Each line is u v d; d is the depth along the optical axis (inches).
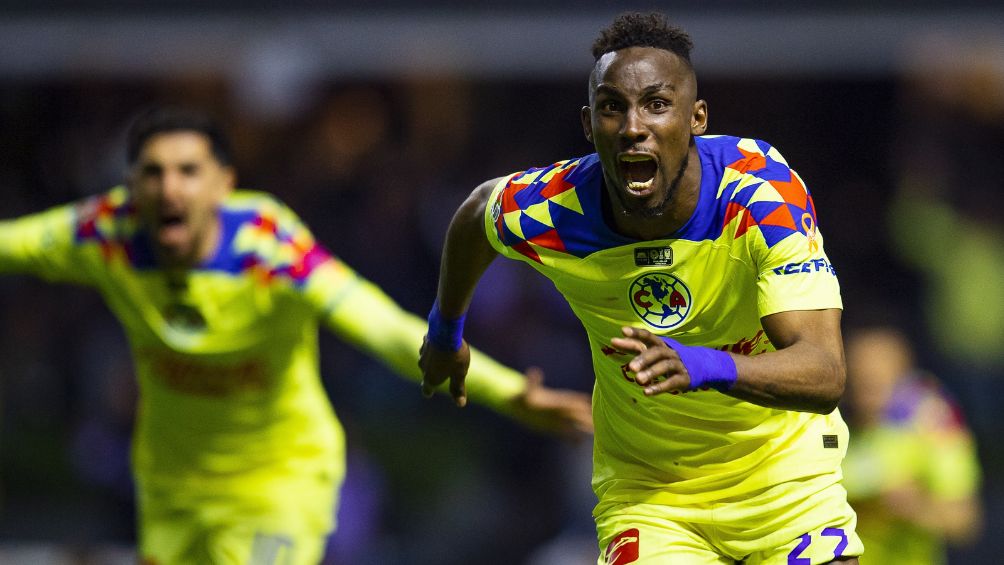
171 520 837.8
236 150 1540.4
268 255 790.5
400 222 1514.5
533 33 1401.3
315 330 837.2
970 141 1557.6
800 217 540.1
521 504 1397.6
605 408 620.7
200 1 1414.9
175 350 807.1
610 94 528.1
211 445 823.7
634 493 616.7
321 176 1544.0
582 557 1326.3
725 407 583.2
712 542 609.3
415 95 1567.4
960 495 1019.3
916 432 1021.8
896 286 1509.6
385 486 1400.1
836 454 607.8
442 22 1401.3
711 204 546.0
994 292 1502.2
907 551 1034.7
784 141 1592.0
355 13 1409.9
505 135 1606.8
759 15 1371.8
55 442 1455.5
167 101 1592.0
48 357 1507.1
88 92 1611.7
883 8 1392.7
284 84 1533.0
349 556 1270.9
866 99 1577.3
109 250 807.1
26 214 1621.6
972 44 1453.0
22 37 1437.0
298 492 824.9
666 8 1373.0
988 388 1465.3
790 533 596.1
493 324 1395.2
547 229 573.6
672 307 563.5
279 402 819.4
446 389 771.4
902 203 1536.7
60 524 1385.3
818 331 525.0
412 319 797.9
